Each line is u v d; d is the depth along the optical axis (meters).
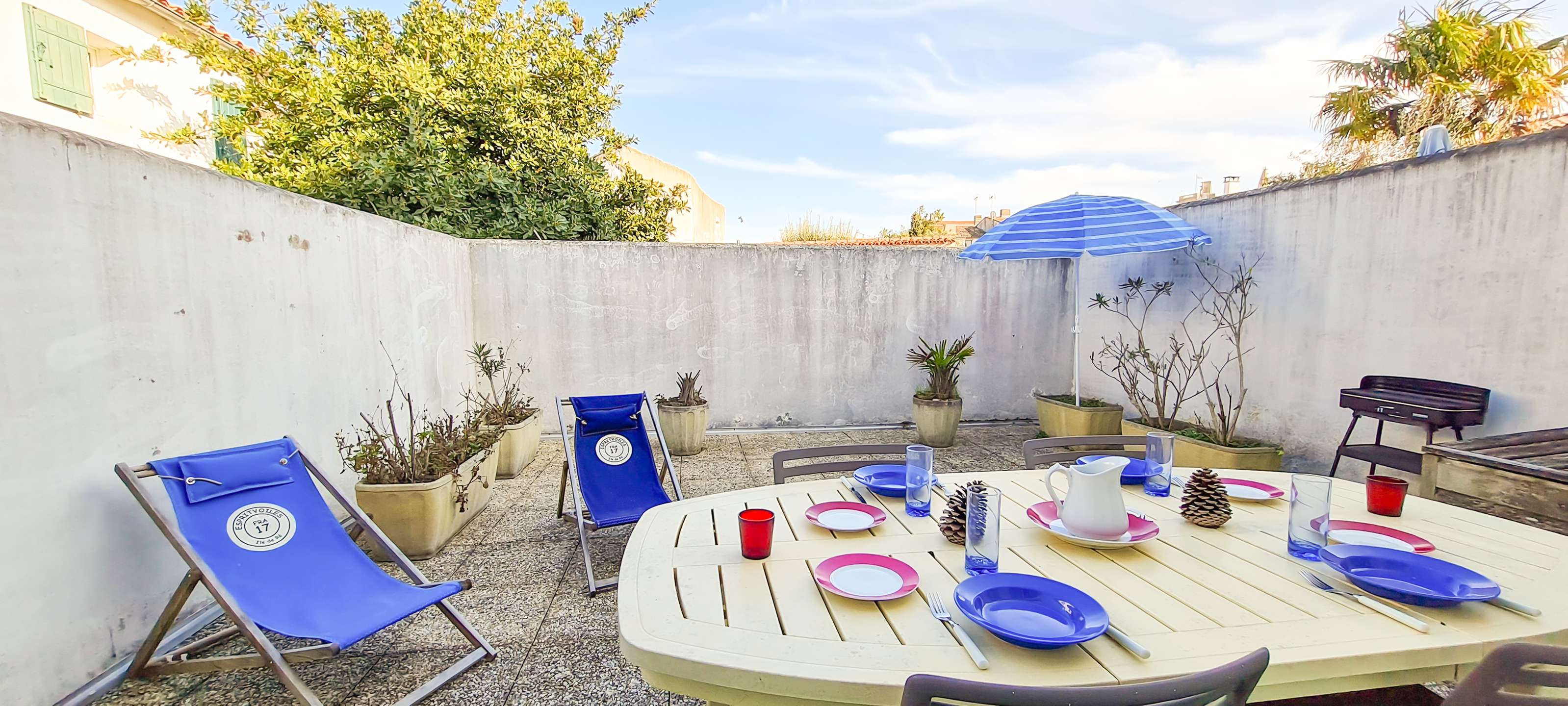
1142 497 2.23
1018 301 6.82
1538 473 2.31
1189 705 0.95
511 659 2.34
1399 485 1.99
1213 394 4.98
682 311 6.27
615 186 8.70
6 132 1.81
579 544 3.48
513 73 7.77
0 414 1.79
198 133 7.52
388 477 3.29
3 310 1.80
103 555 2.10
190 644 2.28
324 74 7.35
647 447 3.79
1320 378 4.12
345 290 3.75
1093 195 5.04
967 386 6.84
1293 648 1.19
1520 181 3.10
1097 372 6.54
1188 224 4.81
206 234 2.63
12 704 1.81
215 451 2.56
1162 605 1.37
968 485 2.11
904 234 20.25
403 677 2.22
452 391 5.44
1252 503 2.15
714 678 1.14
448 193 6.60
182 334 2.48
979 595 1.34
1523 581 1.50
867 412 6.64
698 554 1.67
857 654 1.17
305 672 2.24
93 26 6.51
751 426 6.48
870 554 1.64
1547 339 3.02
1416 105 7.90
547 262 6.05
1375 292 3.78
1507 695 1.01
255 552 2.13
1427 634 1.25
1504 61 7.31
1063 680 1.08
